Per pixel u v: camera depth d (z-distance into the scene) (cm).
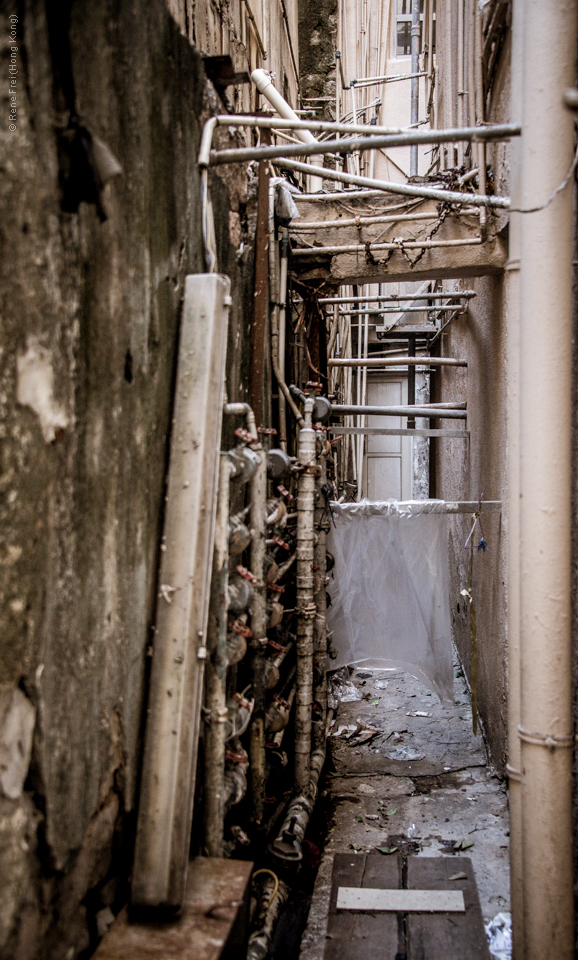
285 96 629
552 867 236
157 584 198
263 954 258
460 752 512
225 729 233
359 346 855
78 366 146
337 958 281
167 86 200
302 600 377
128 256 172
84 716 154
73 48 140
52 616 138
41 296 130
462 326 661
